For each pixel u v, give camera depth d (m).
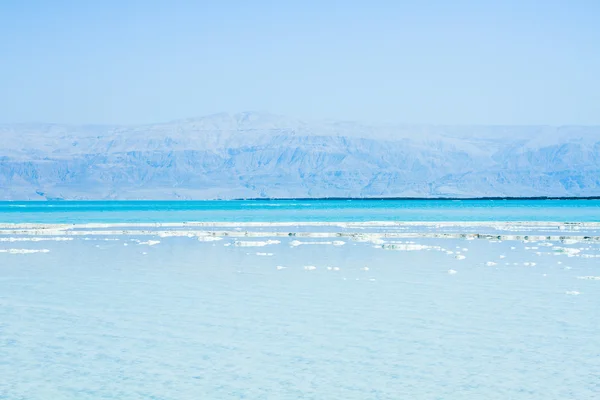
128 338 17.41
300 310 20.61
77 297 22.91
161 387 13.88
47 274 28.44
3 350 16.39
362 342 16.94
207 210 133.12
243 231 54.53
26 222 77.19
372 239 45.06
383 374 14.60
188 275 27.97
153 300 22.33
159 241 44.31
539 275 27.55
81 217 93.81
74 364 15.32
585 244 41.28
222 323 18.92
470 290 23.97
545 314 19.91
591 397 13.27
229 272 28.80
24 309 20.95
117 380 14.27
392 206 167.25
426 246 39.12
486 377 14.38
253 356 15.86
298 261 32.66
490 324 18.69
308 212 116.12
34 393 13.53
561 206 153.88
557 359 15.55
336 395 13.42
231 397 13.32
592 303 21.53
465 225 64.06
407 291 23.81
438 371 14.77
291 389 13.76
